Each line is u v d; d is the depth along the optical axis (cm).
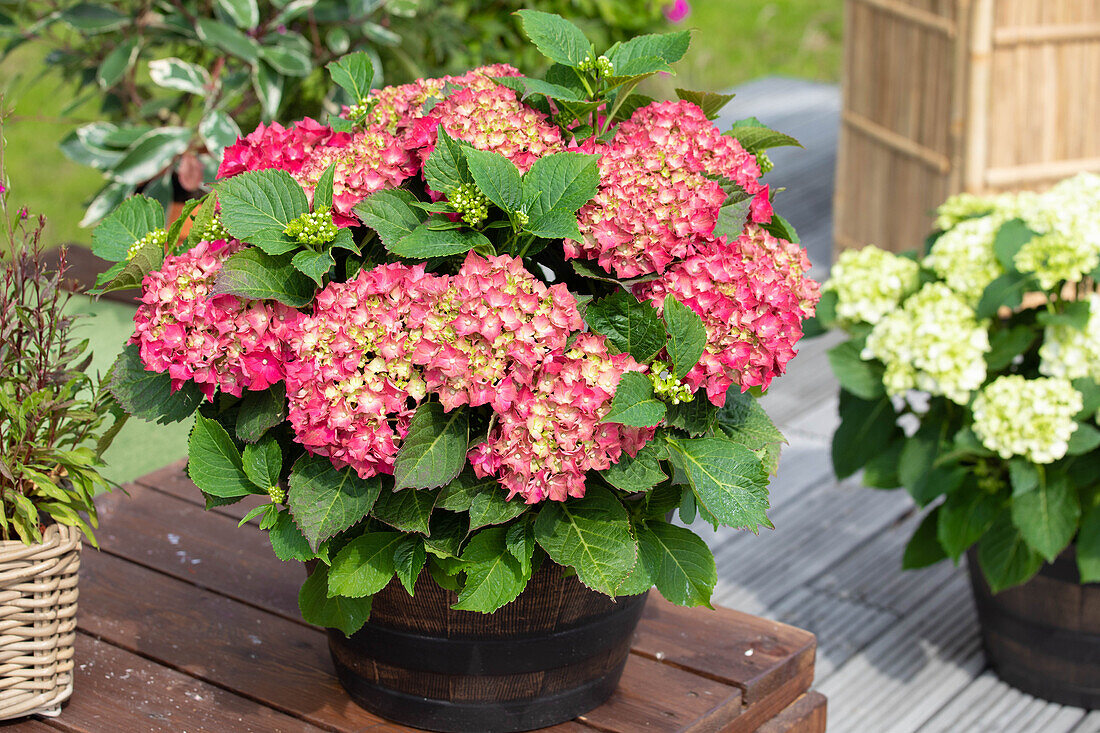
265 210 135
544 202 133
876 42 449
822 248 504
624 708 156
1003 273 237
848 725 237
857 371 252
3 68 712
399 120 152
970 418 236
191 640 171
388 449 126
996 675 254
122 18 347
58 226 539
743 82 755
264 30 355
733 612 184
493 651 142
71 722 151
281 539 134
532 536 134
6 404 145
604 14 452
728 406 149
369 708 153
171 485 219
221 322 131
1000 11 395
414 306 126
